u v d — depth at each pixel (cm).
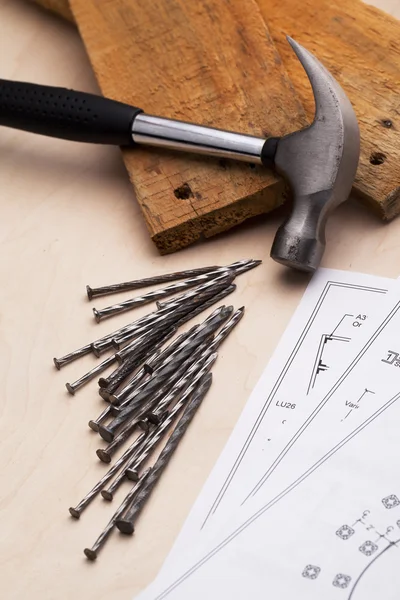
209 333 79
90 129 85
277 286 81
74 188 88
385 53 86
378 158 82
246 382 77
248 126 84
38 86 86
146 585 70
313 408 74
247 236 83
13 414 78
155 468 74
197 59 87
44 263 85
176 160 84
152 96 87
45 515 74
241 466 73
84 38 90
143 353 79
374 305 78
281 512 71
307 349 77
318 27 88
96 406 78
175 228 82
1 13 99
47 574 72
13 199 88
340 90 79
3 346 81
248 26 87
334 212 83
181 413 76
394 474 71
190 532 71
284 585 68
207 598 68
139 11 90
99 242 85
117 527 72
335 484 71
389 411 73
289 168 79
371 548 69
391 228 82
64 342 81
